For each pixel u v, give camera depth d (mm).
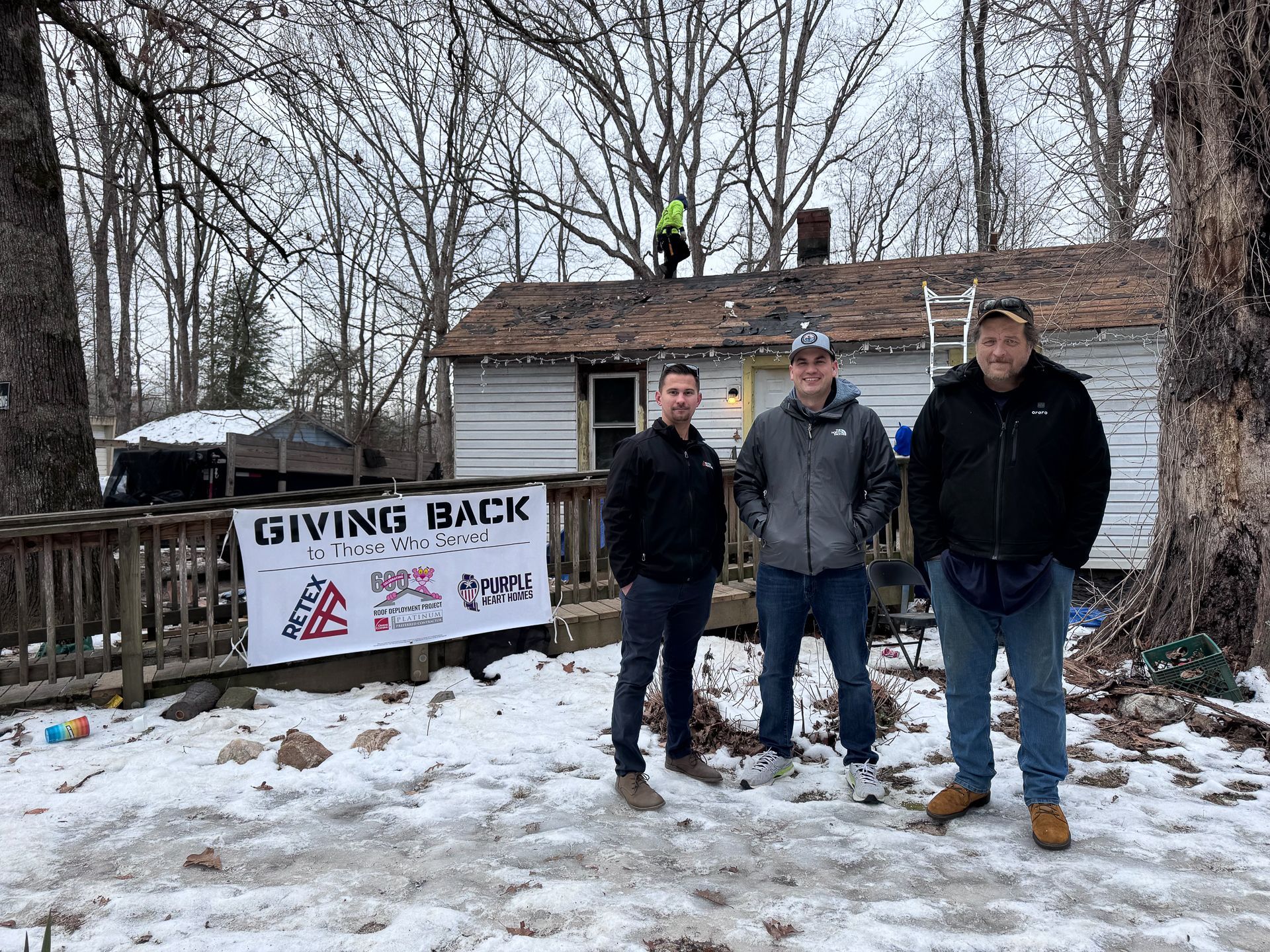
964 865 3109
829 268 14164
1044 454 3297
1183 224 5469
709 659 5496
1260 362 5074
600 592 6910
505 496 6086
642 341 12578
